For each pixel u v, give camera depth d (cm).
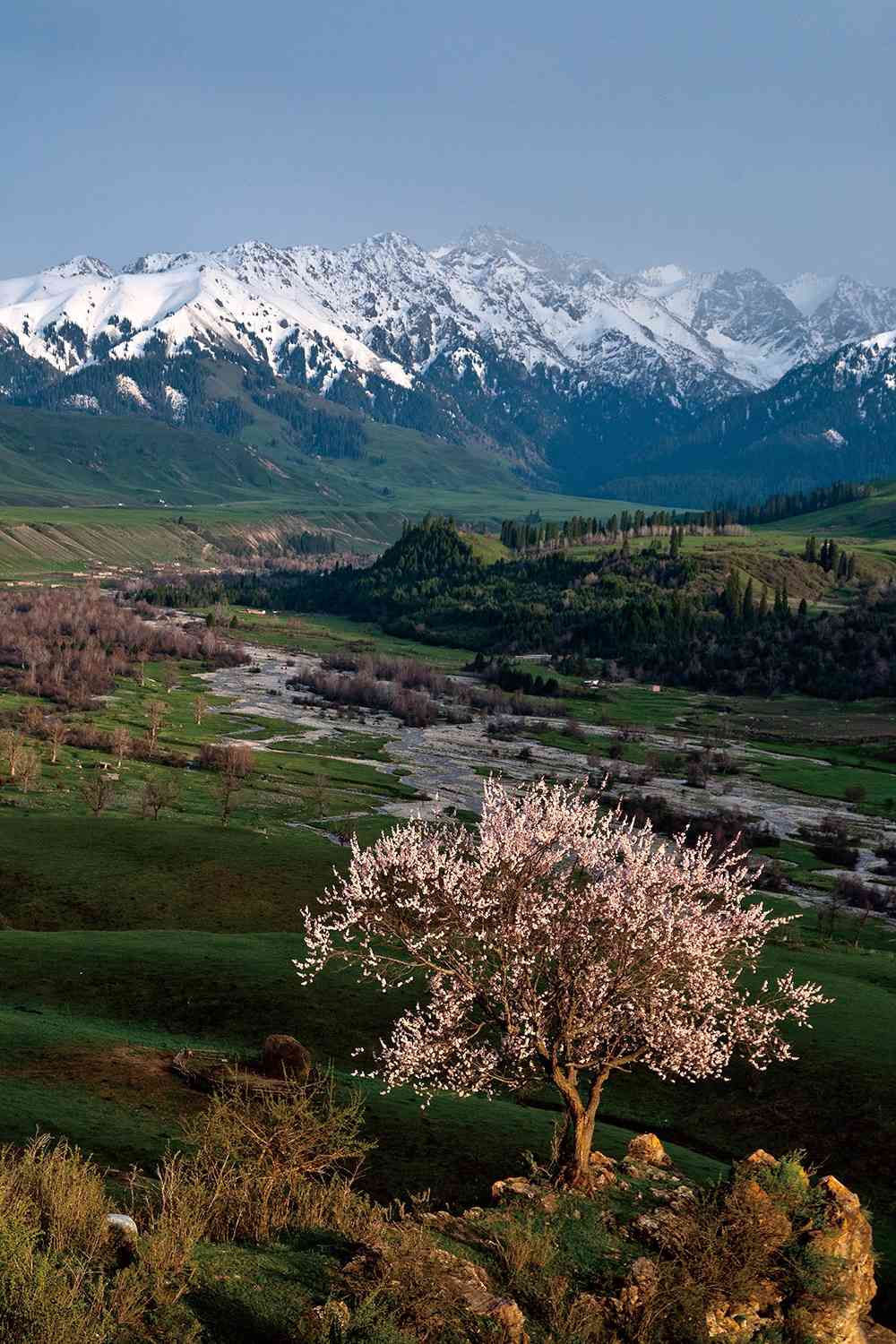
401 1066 2944
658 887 2909
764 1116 4600
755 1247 2308
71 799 15538
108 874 9156
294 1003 5650
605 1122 4650
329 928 3025
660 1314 2127
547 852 2959
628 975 2889
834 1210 2430
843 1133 4409
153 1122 3569
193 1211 2092
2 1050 4353
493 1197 2834
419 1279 1959
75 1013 5462
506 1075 3030
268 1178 2283
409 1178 3544
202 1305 1792
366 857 2978
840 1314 2288
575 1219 2570
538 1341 1983
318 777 18112
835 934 10769
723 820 17088
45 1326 1536
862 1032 5359
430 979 3002
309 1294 1914
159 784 17075
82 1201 1956
